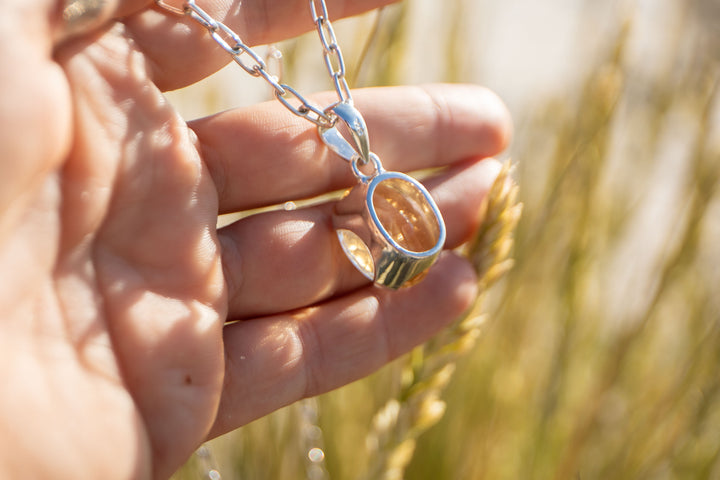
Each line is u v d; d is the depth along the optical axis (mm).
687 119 250
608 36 246
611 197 253
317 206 225
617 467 245
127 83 201
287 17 220
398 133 224
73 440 188
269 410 217
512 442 255
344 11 221
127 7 197
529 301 254
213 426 213
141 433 194
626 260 270
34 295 192
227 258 216
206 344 201
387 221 217
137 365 198
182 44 208
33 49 183
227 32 206
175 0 207
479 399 248
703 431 243
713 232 254
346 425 251
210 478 218
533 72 461
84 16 190
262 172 220
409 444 216
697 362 239
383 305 221
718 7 262
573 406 260
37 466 184
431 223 211
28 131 181
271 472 242
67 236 195
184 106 259
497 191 210
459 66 251
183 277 203
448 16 249
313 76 248
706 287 253
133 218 200
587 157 233
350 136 224
